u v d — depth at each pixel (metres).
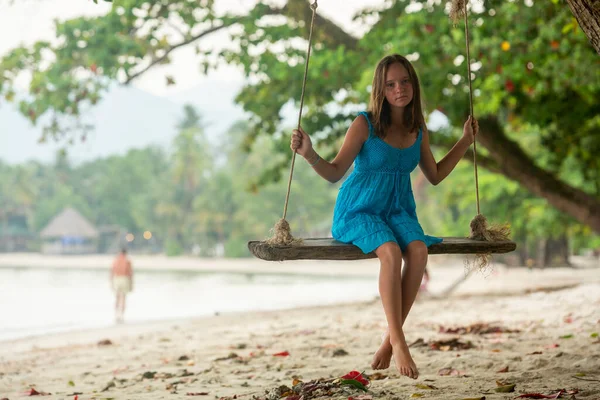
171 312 23.70
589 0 4.67
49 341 14.36
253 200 83.50
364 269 61.22
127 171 110.62
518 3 13.86
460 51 14.11
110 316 22.73
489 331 9.52
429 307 15.48
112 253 105.56
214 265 72.81
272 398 5.12
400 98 4.48
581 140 18.50
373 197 4.49
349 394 4.94
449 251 4.59
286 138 19.42
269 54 17.75
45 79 17.66
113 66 17.52
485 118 17.00
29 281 46.97
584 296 13.45
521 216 34.41
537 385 5.24
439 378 5.88
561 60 13.70
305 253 4.29
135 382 7.11
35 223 109.50
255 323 14.61
